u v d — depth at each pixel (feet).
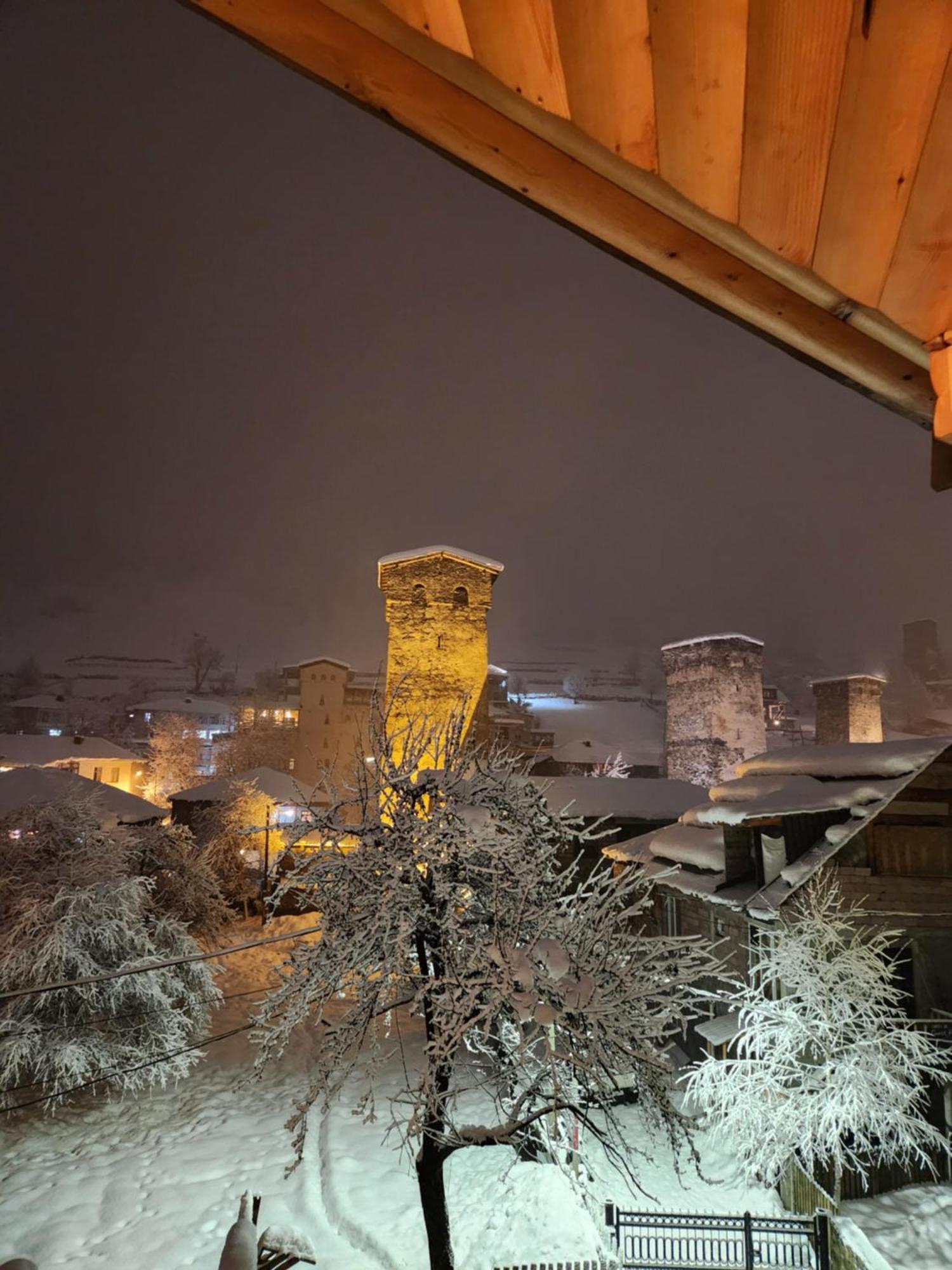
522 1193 37.65
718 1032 44.32
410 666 96.99
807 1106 36.81
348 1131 49.16
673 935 59.26
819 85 4.95
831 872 42.73
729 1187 38.34
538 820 32.09
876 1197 38.19
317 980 27.76
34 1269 18.95
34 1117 51.55
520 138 6.41
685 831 60.70
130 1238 38.52
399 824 30.01
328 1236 38.24
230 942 96.68
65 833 61.98
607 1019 26.30
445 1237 26.58
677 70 5.18
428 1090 25.12
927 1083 40.91
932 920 42.50
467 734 96.22
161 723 216.54
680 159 5.70
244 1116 52.19
